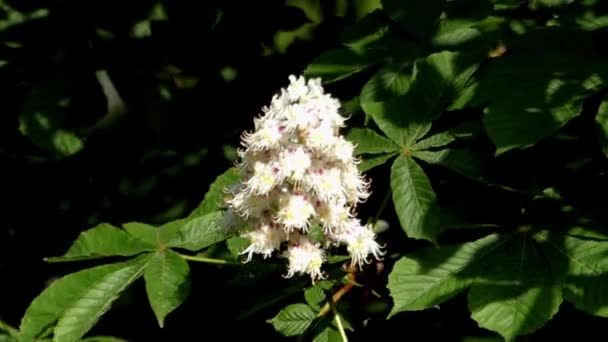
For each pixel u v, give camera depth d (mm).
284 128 1293
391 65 1507
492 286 1337
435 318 1516
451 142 1462
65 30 1746
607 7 1496
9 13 1741
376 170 1550
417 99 1436
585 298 1313
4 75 1760
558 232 1379
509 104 1347
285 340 1647
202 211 1470
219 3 1772
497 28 1532
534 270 1347
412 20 1533
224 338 1695
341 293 1428
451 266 1366
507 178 1387
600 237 1360
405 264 1372
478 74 1470
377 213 1449
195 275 1699
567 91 1349
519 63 1396
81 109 1720
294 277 1421
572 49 1409
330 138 1285
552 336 1457
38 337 1438
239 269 1482
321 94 1303
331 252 1431
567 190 1428
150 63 1766
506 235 1388
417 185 1387
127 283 1422
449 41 1519
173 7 1759
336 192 1296
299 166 1279
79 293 1418
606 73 1368
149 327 1771
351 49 1532
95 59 1742
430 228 1366
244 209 1320
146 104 1747
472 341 1502
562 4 1551
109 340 1523
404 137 1425
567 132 1474
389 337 1512
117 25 1754
